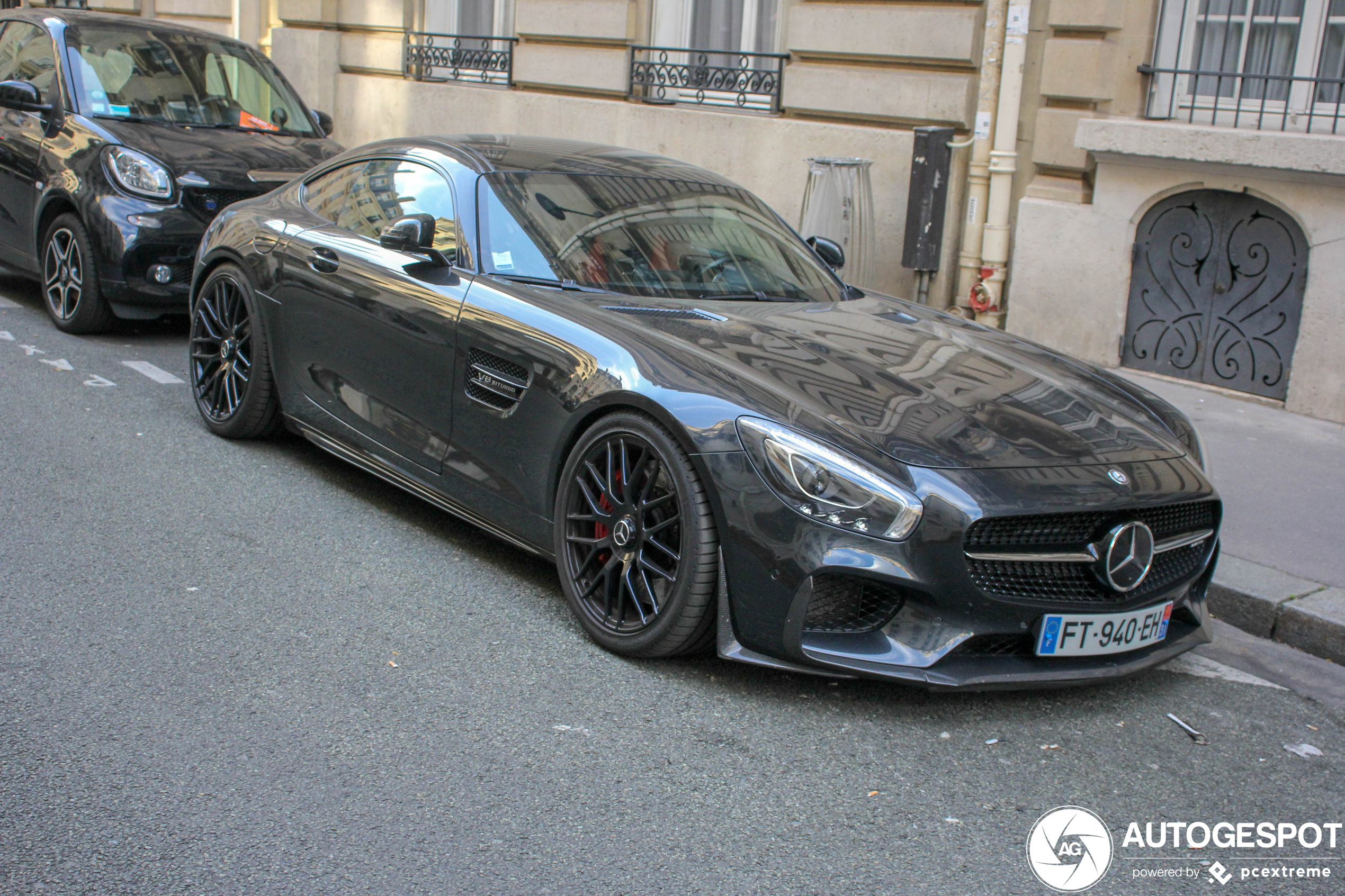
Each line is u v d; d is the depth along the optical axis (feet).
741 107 32.50
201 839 8.39
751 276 15.01
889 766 10.24
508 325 12.96
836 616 10.75
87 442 17.12
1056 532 10.93
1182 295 24.58
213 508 15.01
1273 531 16.62
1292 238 22.93
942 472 10.61
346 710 10.38
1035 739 11.00
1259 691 12.60
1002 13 26.37
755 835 9.03
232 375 17.54
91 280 22.71
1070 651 11.04
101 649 11.10
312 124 27.25
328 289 15.42
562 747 10.07
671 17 33.94
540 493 12.61
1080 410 12.51
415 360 14.07
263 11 46.60
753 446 10.69
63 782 8.95
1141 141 24.04
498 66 38.42
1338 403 22.45
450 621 12.34
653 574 11.52
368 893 7.95
